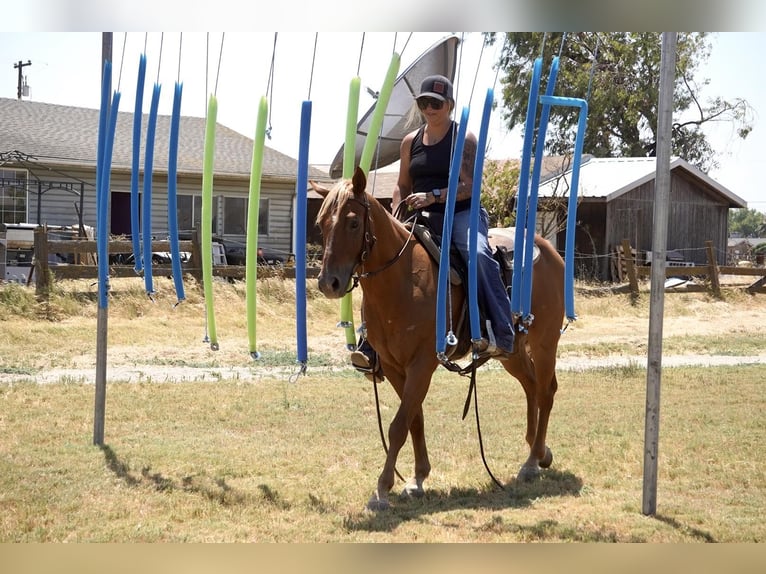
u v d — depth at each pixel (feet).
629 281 69.31
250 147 94.32
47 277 49.08
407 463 22.22
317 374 38.17
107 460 21.68
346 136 18.38
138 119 19.98
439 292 16.97
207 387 33.53
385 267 17.42
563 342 50.96
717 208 102.63
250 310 19.02
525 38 105.09
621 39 125.18
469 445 24.53
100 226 22.13
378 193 98.43
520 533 16.31
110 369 37.55
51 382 33.55
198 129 95.61
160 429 25.79
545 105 17.98
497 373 39.68
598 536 16.19
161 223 82.64
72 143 83.61
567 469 21.91
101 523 16.69
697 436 25.72
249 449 23.29
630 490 19.88
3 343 41.14
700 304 68.18
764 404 31.91
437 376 38.45
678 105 134.82
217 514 17.47
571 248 19.72
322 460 22.24
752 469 21.61
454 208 18.42
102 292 23.18
